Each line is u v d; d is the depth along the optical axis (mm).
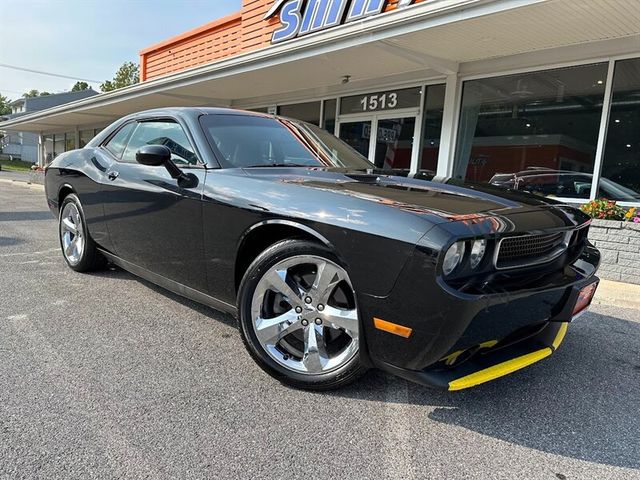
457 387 1972
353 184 2479
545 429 2146
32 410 2113
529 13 4734
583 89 6176
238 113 3420
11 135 58969
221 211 2605
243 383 2443
